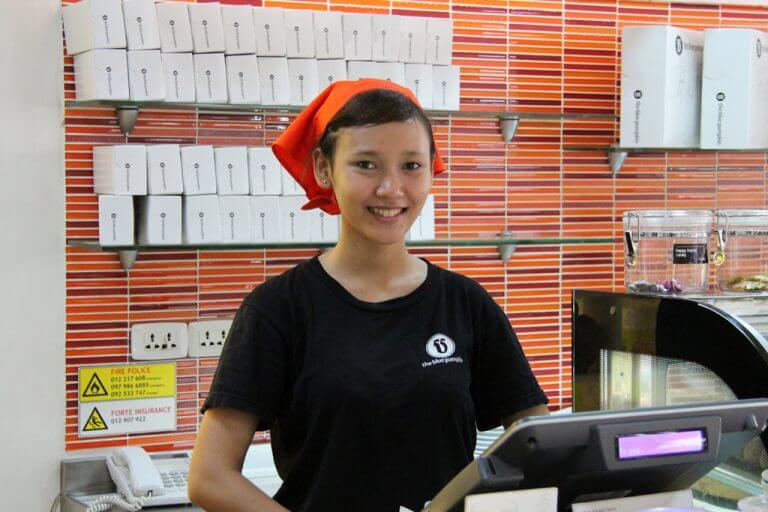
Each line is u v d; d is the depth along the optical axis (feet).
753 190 10.32
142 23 7.61
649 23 9.78
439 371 4.81
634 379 6.76
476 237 9.35
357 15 8.11
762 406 3.86
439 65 8.48
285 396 4.89
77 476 8.20
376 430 4.70
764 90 8.95
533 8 9.39
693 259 7.36
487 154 9.35
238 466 4.74
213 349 8.60
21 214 7.99
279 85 7.95
